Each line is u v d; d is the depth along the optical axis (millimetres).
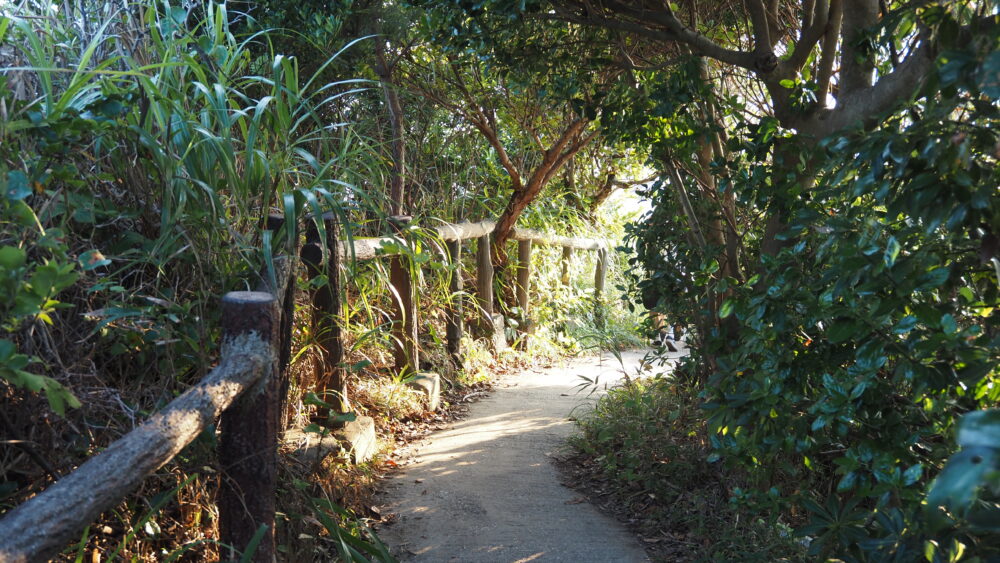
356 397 4930
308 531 2945
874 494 2010
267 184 2779
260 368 1925
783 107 3068
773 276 2420
